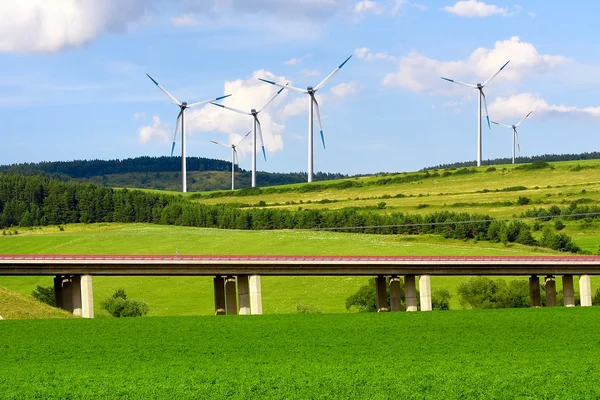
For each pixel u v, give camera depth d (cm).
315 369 9419
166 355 10744
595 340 11550
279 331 12862
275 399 7781
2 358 10550
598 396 7806
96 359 10444
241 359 10350
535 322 13488
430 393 7962
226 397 7894
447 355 10438
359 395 7900
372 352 10812
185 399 7825
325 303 19825
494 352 10625
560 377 8650
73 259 15588
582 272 18412
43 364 10100
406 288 17738
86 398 7912
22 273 15412
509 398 7750
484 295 19112
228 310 16938
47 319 13975
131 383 8650
